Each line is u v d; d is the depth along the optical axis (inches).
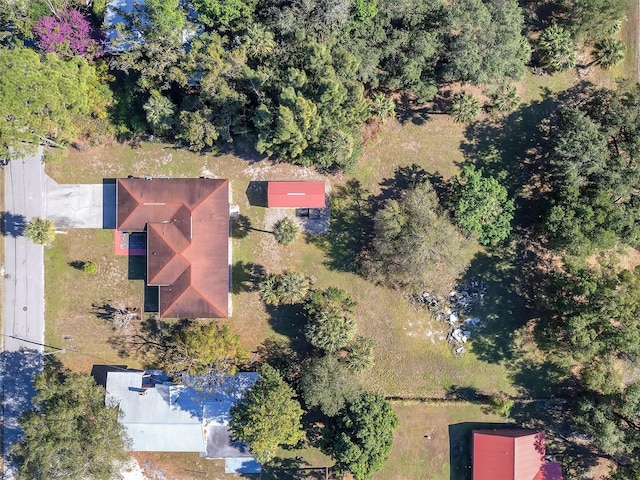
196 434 1844.2
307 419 1926.7
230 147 1961.1
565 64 1910.7
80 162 1963.6
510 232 1952.5
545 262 1961.1
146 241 1910.7
